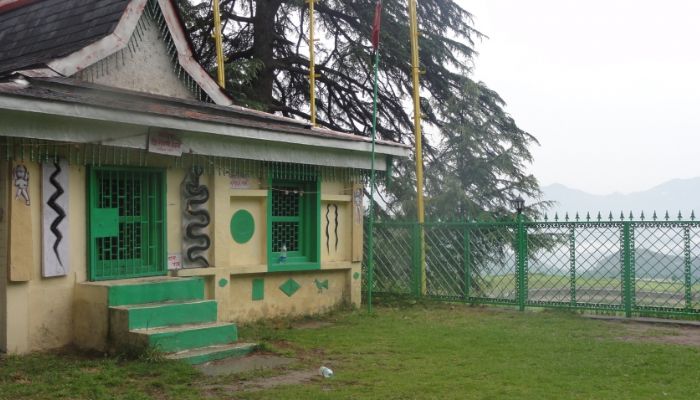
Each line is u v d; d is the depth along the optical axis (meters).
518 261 12.80
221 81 16.17
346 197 12.81
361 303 13.59
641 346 9.17
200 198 10.34
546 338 9.78
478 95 19.69
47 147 8.42
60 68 9.88
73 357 8.19
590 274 12.10
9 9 13.10
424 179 19.36
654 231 11.55
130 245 9.52
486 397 6.51
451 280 13.65
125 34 10.87
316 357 8.52
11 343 8.07
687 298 11.25
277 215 11.80
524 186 19.97
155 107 9.37
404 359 8.38
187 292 9.31
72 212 8.78
